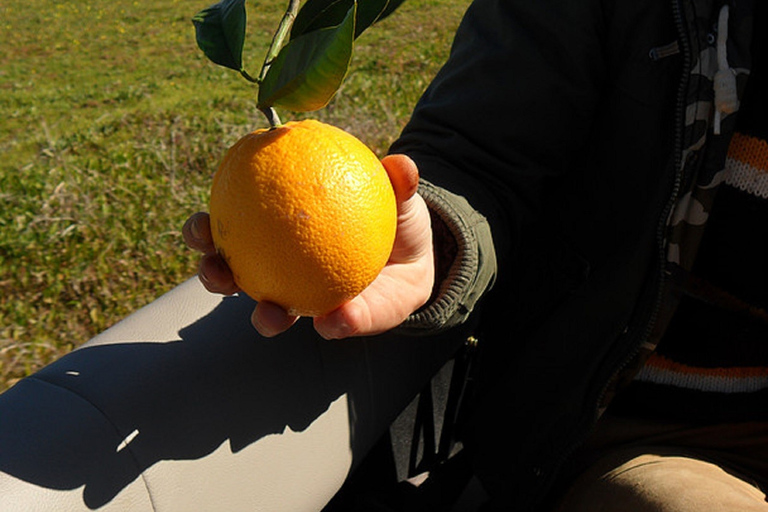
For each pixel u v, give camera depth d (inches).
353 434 24.5
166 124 106.1
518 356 28.4
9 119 139.9
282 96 16.3
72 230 65.3
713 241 25.7
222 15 17.9
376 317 19.8
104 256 61.4
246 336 21.8
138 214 68.9
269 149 16.5
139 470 18.7
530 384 27.7
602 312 25.9
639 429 27.2
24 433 18.1
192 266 60.2
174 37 232.5
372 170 17.0
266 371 21.7
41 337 51.6
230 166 16.8
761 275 25.5
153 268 60.0
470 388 32.0
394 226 17.6
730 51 23.3
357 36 18.2
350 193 16.4
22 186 76.5
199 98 137.3
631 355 25.3
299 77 15.9
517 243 27.3
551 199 28.5
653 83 25.0
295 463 22.2
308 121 17.8
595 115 26.9
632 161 26.1
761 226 24.8
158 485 18.9
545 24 25.5
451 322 22.9
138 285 58.2
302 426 22.5
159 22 258.5
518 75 25.7
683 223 24.3
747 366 26.4
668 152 25.2
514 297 29.2
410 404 29.6
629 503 24.2
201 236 18.3
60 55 214.4
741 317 26.2
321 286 16.6
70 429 18.3
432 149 26.1
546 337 27.5
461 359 31.7
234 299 22.6
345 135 17.4
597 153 26.9
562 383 26.8
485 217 24.5
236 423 20.7
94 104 150.9
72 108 148.3
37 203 71.1
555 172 26.7
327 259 16.4
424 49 161.2
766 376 26.4
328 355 23.5
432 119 26.5
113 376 19.5
